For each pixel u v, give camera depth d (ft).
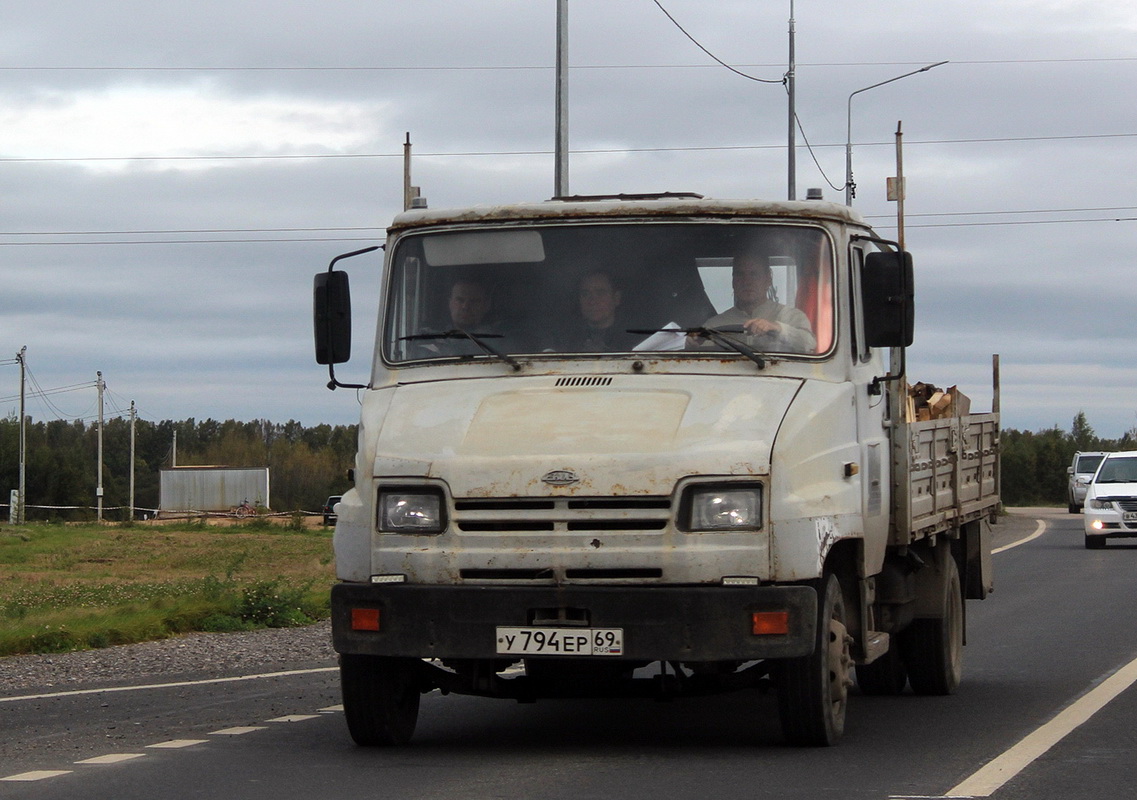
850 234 35.70
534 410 32.71
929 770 30.73
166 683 50.29
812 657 32.48
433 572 31.45
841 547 34.53
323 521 301.22
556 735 36.88
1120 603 75.56
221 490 331.36
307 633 69.00
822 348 34.14
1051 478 394.11
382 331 35.65
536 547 30.94
